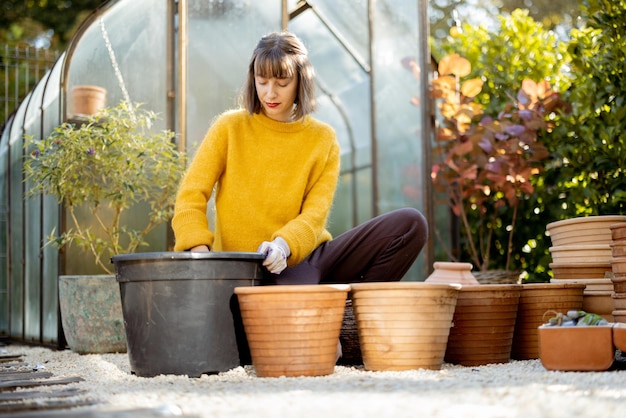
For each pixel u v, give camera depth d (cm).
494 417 130
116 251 338
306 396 155
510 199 398
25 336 410
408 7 431
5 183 472
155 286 198
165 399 157
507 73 439
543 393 153
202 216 226
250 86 235
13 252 443
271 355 193
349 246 241
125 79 364
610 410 135
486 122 407
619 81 328
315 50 507
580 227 272
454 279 254
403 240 240
